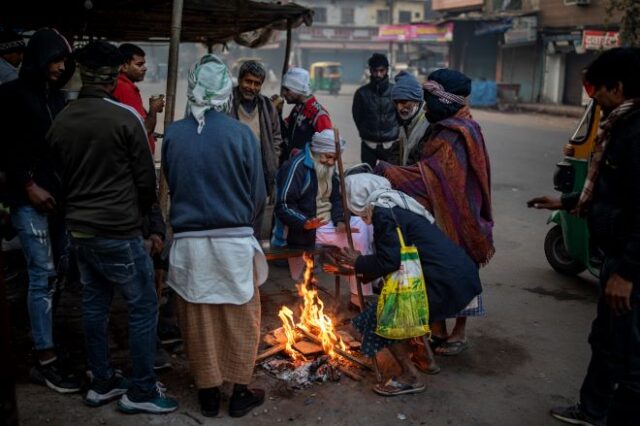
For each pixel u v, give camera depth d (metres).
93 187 2.91
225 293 3.06
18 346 3.86
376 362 3.54
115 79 3.00
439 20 32.25
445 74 3.88
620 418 2.79
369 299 4.42
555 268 5.67
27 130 3.22
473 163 3.74
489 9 31.56
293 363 3.74
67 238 3.71
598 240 2.84
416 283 3.37
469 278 3.48
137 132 2.93
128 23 6.55
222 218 3.02
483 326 4.47
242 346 3.15
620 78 2.64
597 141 2.80
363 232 4.35
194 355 3.13
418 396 3.44
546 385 3.62
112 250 2.96
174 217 3.07
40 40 3.21
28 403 3.23
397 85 4.70
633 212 2.60
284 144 5.79
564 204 3.19
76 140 2.87
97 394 3.23
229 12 5.86
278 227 4.30
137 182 2.99
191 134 3.01
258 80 5.01
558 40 25.83
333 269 4.00
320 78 37.75
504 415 3.28
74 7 5.50
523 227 7.30
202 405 3.19
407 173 3.85
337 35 52.38
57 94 3.53
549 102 27.41
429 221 3.57
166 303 3.90
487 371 3.77
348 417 3.22
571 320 4.61
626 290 2.61
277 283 5.22
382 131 6.94
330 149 4.14
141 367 3.12
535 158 12.66
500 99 25.66
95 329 3.16
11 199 3.29
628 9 15.05
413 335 3.37
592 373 3.06
